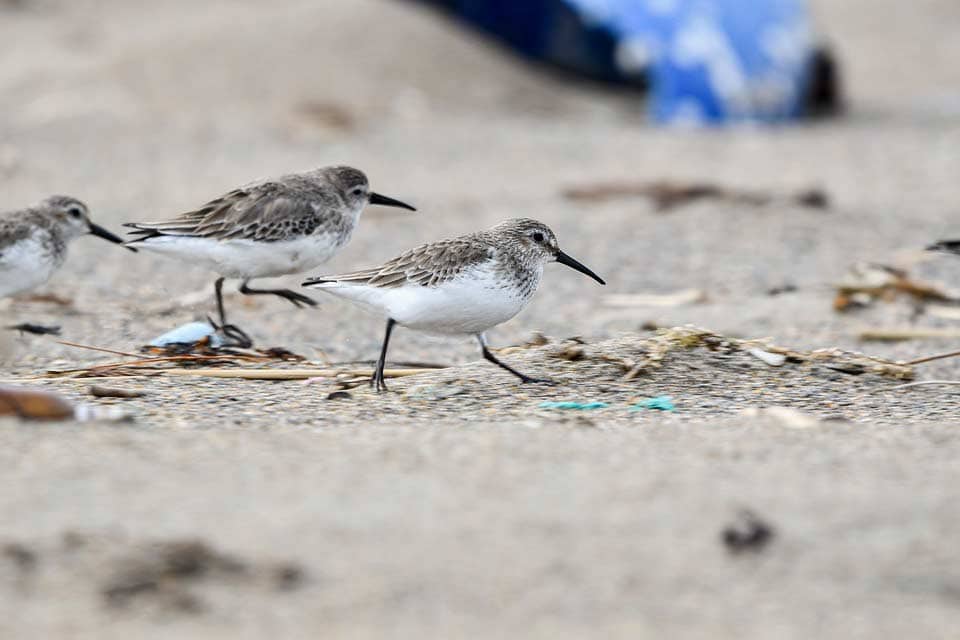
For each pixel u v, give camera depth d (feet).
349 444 29.17
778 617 21.39
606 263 56.80
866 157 82.99
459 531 24.12
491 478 26.86
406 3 110.22
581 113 98.94
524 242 35.01
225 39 102.47
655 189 68.69
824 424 31.83
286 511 24.90
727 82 95.96
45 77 99.19
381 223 63.98
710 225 62.90
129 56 101.04
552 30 103.55
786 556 23.32
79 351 40.83
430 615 21.33
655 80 98.07
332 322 46.29
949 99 106.73
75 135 84.38
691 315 48.49
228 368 37.73
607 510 25.13
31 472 26.61
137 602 21.63
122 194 69.31
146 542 23.43
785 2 102.73
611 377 36.40
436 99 96.89
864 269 51.78
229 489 25.98
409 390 34.99
